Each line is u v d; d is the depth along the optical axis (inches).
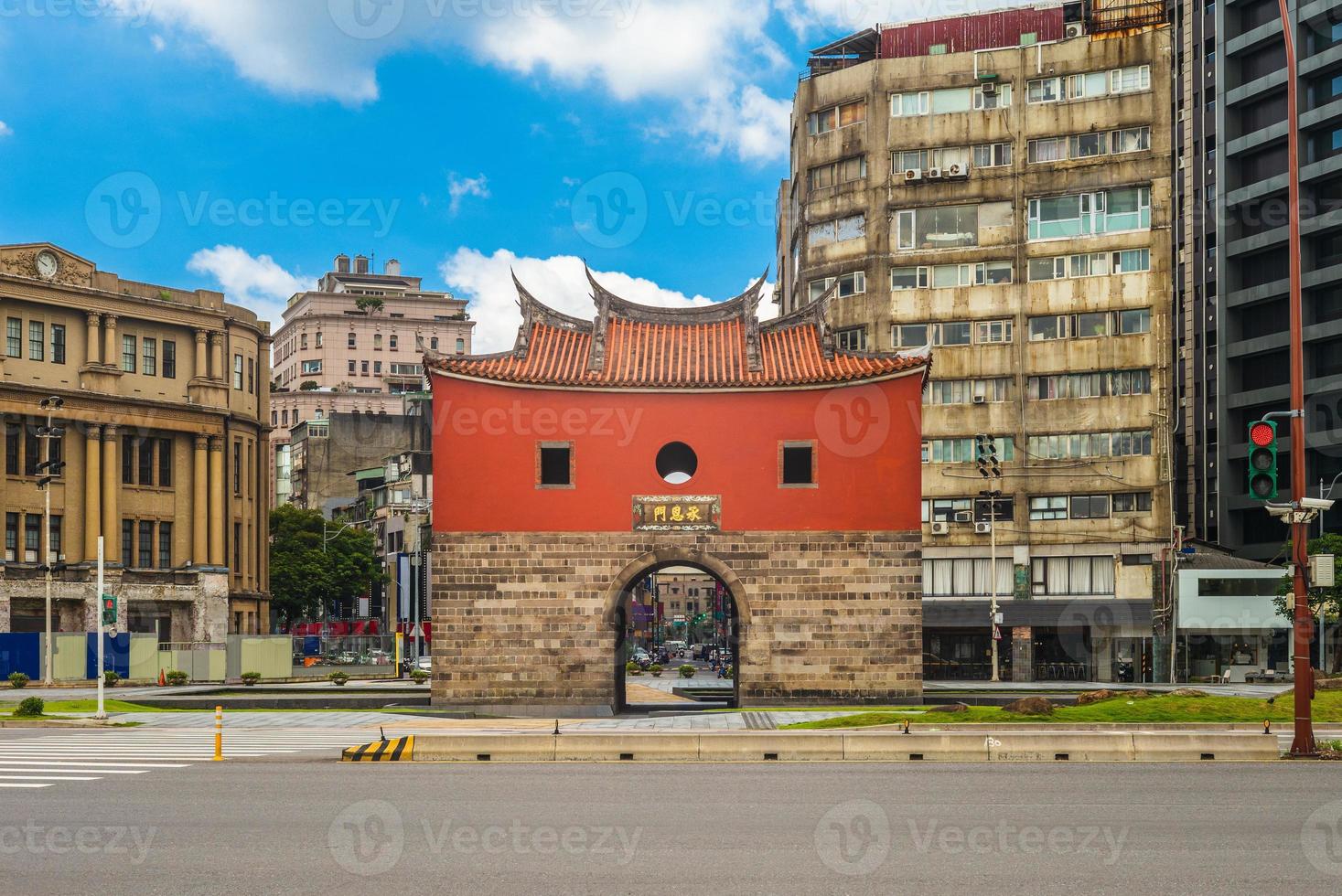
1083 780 828.6
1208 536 2871.6
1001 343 2507.4
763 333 1604.3
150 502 2817.4
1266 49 2765.7
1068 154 2482.8
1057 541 2463.1
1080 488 2454.5
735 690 1540.4
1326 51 2588.6
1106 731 1051.9
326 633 3791.8
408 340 5723.4
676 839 605.6
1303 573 964.6
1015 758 965.2
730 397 1498.5
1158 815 674.8
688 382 1491.1
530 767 925.2
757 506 1480.1
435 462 1489.9
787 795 757.9
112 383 2726.4
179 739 1173.1
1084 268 2466.8
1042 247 2491.4
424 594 3447.3
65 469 2650.1
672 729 1182.3
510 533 1478.8
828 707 1439.5
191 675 2420.0
